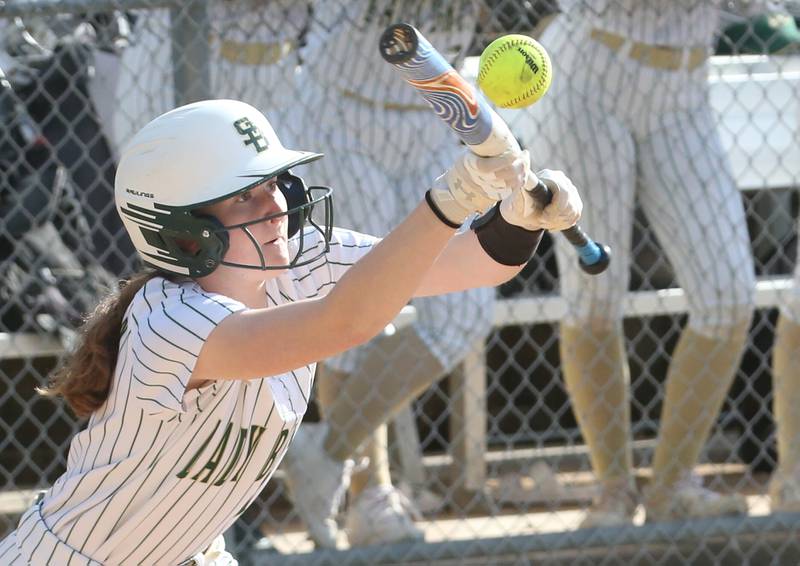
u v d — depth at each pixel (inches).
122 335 264.1
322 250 296.4
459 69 476.4
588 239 286.2
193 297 253.0
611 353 506.6
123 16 501.4
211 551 313.4
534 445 674.2
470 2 465.7
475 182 223.5
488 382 679.7
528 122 507.2
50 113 499.2
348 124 470.9
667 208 491.8
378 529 495.5
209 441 266.5
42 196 505.0
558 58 488.7
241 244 263.1
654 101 483.5
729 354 495.2
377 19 460.1
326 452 490.0
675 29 477.7
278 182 278.8
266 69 468.8
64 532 279.4
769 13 520.1
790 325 518.9
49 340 510.3
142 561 286.0
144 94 480.1
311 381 284.8
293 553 479.2
